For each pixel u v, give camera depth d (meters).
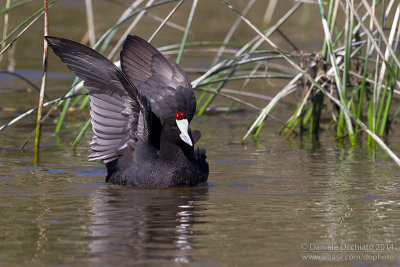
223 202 9.65
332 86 15.09
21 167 11.92
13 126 16.02
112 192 10.25
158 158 10.67
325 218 8.77
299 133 16.23
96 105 10.65
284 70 17.36
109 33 14.04
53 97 18.47
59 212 9.01
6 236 7.92
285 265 7.00
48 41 10.04
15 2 14.04
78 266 6.94
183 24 28.97
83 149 13.78
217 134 15.80
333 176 11.38
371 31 14.15
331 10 14.60
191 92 11.24
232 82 22.09
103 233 8.06
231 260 7.12
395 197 9.89
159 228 8.30
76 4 32.88
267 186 10.66
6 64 22.27
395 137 15.39
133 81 11.41
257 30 12.79
